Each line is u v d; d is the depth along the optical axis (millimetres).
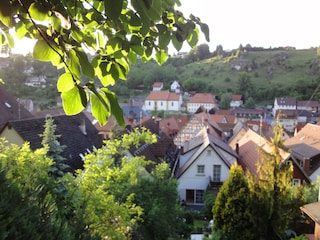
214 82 100250
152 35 1435
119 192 9195
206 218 17016
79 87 1044
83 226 5438
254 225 10422
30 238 3471
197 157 19078
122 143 9219
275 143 10719
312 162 21344
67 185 6273
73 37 1137
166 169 12383
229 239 11000
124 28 1306
